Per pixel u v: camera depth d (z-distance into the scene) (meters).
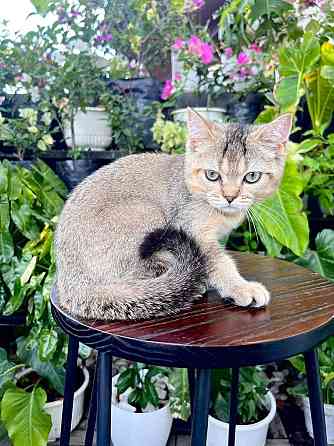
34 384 1.30
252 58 1.52
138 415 1.18
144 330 0.59
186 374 1.15
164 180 0.87
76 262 0.75
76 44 1.58
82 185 0.86
